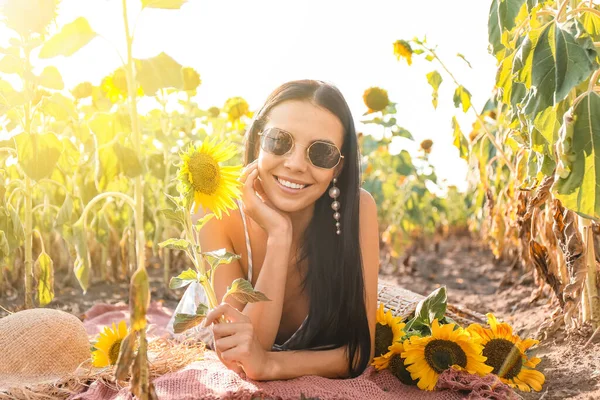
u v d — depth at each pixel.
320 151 2.01
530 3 2.48
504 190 3.75
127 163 1.99
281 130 2.01
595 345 2.50
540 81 1.86
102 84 3.55
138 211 1.49
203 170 1.66
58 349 2.07
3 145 2.70
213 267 1.78
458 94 3.43
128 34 1.57
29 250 2.74
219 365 2.06
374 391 1.96
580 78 1.80
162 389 1.84
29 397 1.89
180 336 2.54
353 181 2.18
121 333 2.06
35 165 2.44
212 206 1.71
